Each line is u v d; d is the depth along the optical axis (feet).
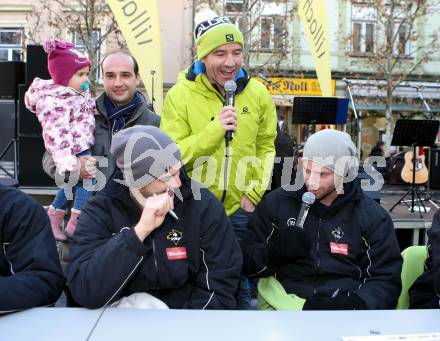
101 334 4.52
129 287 6.44
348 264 7.64
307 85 53.47
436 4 52.80
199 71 9.34
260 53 52.11
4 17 49.78
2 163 20.90
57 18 44.88
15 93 20.62
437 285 6.27
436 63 56.65
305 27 21.38
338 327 4.71
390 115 49.16
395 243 7.73
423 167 28.84
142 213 5.88
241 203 9.43
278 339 4.42
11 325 4.79
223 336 4.48
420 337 4.50
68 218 11.57
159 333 4.53
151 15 16.17
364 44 56.29
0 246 5.77
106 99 10.11
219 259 6.68
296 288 7.69
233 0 48.73
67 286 6.48
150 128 6.37
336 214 7.80
